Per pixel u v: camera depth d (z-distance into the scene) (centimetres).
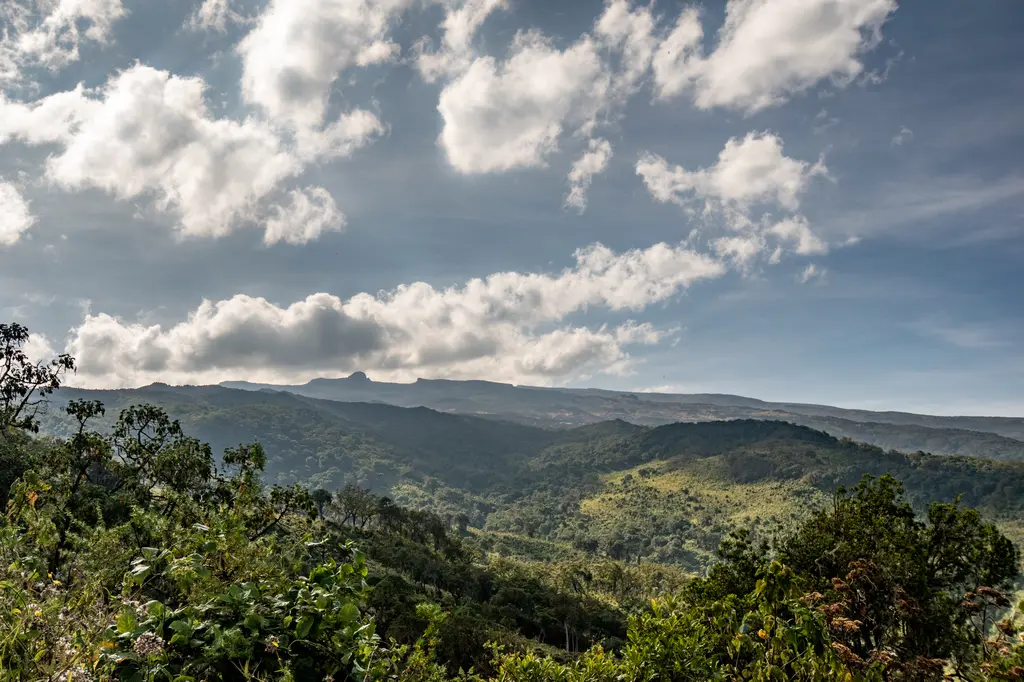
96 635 372
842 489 2041
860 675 571
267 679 358
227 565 505
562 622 7944
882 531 1731
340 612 393
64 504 651
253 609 398
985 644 607
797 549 1859
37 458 2392
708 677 638
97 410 2977
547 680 705
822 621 595
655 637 668
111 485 3067
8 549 492
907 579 1122
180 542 492
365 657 396
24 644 354
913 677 598
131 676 340
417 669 512
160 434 2820
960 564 1709
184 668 354
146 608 388
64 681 343
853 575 829
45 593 444
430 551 10856
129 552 520
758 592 651
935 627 825
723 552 1948
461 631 3744
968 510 1780
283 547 527
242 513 813
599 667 686
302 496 1619
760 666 610
